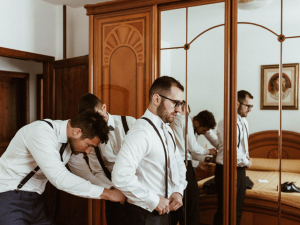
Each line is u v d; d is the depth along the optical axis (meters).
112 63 2.64
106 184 1.84
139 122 1.54
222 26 2.21
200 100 2.30
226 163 2.17
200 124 2.29
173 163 1.59
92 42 2.72
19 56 3.44
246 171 2.15
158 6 2.46
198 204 2.29
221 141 2.21
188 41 2.34
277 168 2.07
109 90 2.66
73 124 1.57
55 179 1.45
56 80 3.78
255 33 2.12
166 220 1.61
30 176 1.60
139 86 2.51
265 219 2.10
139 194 1.42
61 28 3.90
